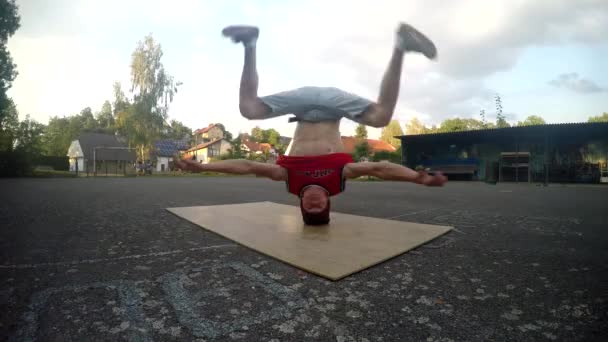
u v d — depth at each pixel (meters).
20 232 4.73
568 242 4.21
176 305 2.25
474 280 2.78
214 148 57.97
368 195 11.78
